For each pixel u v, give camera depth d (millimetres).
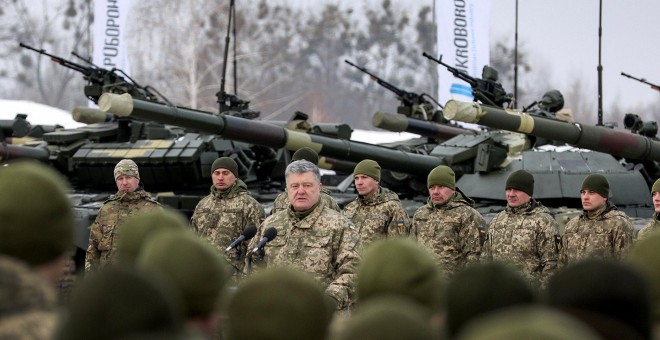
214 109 71812
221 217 21812
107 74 29641
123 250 9219
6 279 6152
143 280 5680
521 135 27609
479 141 27375
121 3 44719
